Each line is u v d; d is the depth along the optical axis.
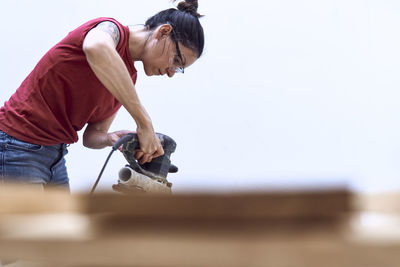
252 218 0.60
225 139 8.05
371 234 0.57
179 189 0.62
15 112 3.77
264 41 8.03
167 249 0.59
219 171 8.00
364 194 0.75
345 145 8.14
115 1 7.80
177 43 4.08
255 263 0.56
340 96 8.10
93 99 3.92
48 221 0.67
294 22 8.05
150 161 3.81
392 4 7.99
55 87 3.74
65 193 0.71
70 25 7.79
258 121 8.06
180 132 8.05
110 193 0.65
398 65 7.92
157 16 4.13
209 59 8.01
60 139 3.93
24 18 7.75
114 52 3.62
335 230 0.58
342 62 8.06
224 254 0.58
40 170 3.86
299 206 0.59
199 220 0.61
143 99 8.05
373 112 8.13
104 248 0.60
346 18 8.05
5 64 7.77
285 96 8.10
